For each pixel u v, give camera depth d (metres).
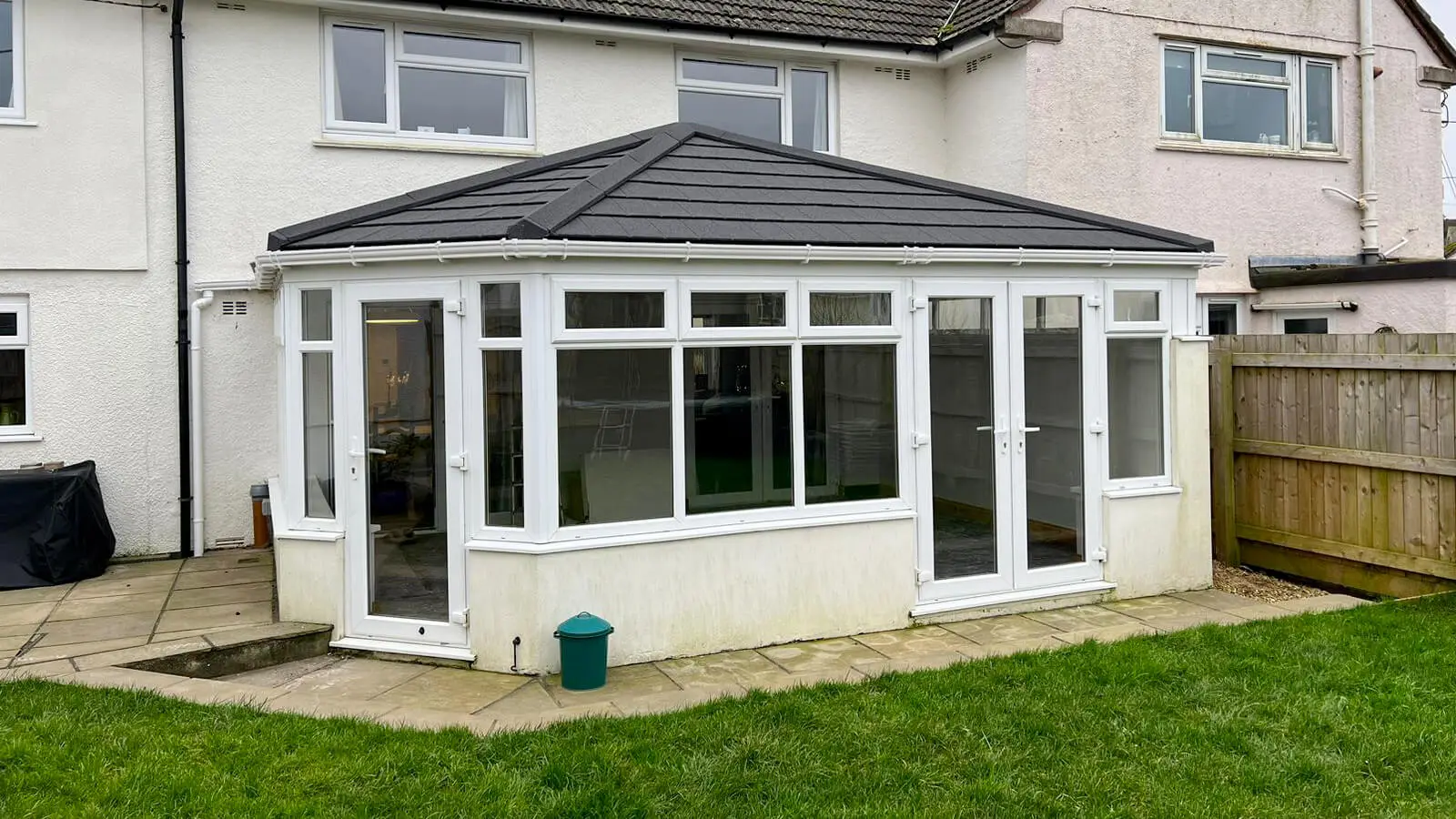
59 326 9.68
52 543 8.67
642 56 11.75
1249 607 8.08
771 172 8.42
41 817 4.32
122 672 6.12
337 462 7.05
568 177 7.73
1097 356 8.26
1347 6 13.70
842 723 5.51
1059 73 12.03
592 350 6.68
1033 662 6.56
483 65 11.18
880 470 7.62
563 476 6.63
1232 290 12.98
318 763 4.89
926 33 12.94
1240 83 13.24
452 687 6.33
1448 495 8.07
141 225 9.85
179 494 9.99
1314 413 9.13
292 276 7.14
